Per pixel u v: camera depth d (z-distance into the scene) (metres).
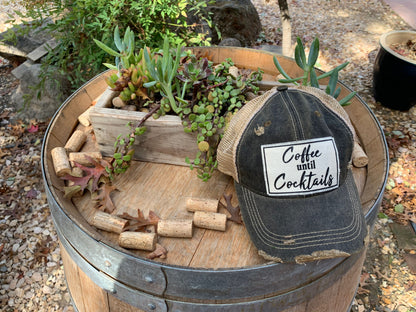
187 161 1.22
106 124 1.31
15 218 2.43
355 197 1.03
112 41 2.45
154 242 1.08
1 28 4.33
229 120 1.19
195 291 0.99
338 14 4.92
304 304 1.14
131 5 2.39
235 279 0.95
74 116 1.57
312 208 0.95
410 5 5.08
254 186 1.01
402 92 3.10
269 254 0.95
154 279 0.99
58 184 1.26
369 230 1.11
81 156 1.35
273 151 0.97
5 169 2.74
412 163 2.78
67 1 2.47
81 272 1.23
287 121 0.98
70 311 1.98
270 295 1.03
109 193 1.25
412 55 3.14
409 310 1.99
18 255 2.23
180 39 2.55
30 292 2.06
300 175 0.96
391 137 3.01
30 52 3.14
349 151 1.02
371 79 3.67
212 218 1.12
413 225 2.37
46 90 2.99
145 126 1.28
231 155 1.06
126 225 1.13
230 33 4.06
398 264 2.20
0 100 3.37
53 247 2.27
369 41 4.30
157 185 1.30
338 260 1.07
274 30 4.56
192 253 1.08
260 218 0.99
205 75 1.30
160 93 1.33
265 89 1.56
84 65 2.74
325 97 1.11
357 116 1.53
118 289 1.09
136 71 1.31
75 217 1.10
